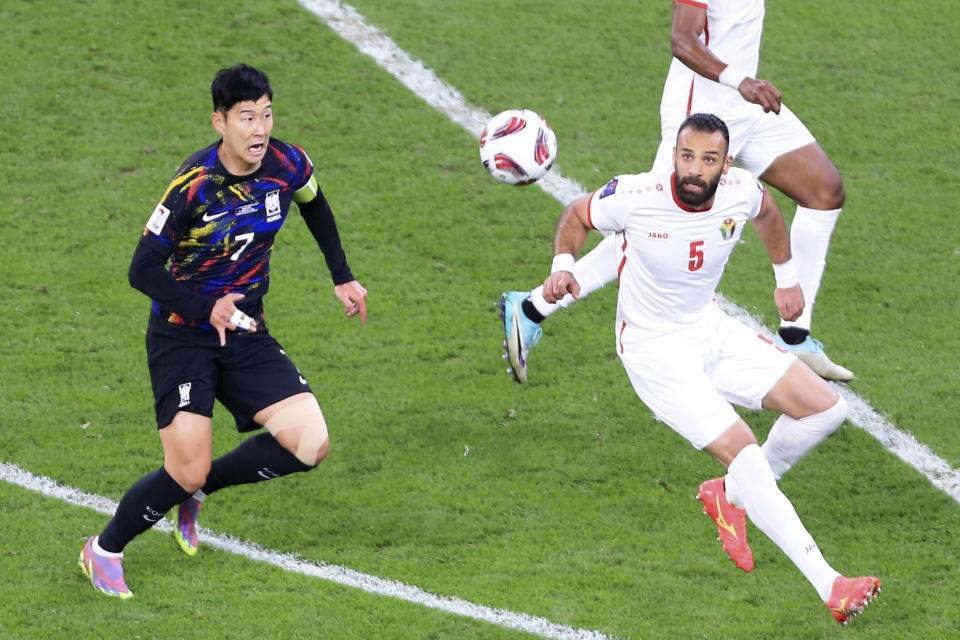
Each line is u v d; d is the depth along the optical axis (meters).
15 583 16.97
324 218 17.80
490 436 21.14
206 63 31.98
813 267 22.33
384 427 21.30
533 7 36.34
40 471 19.62
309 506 19.25
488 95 32.06
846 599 15.48
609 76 33.28
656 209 16.17
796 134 21.77
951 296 25.61
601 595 17.25
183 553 17.97
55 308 24.00
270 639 15.97
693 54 19.23
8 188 27.33
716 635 16.42
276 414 16.88
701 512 19.31
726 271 26.55
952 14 36.94
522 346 21.25
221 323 15.73
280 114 30.55
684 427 16.88
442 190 28.52
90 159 28.39
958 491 19.92
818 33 35.84
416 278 25.69
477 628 16.42
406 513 19.11
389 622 16.47
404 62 33.09
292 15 34.47
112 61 31.69
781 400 17.31
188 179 15.84
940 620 16.75
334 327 24.06
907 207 28.70
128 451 20.28
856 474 20.41
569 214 17.09
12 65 31.22
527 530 18.78
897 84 33.62
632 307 17.22
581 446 20.97
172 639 15.90
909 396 22.41
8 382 21.86
